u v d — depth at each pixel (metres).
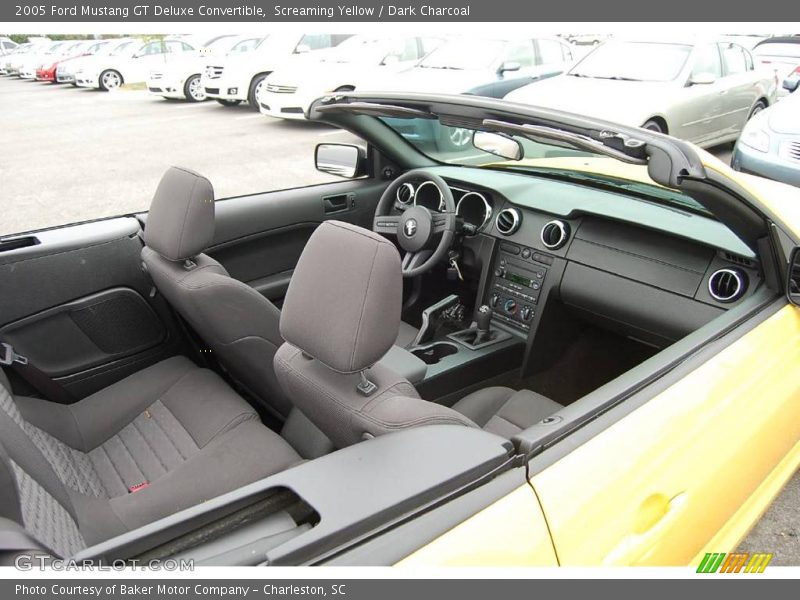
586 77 6.22
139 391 2.20
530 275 2.77
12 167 6.38
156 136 7.87
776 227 1.69
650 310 2.37
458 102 1.82
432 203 2.99
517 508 1.06
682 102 5.71
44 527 1.13
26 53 19.14
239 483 1.76
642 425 1.29
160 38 14.58
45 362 2.27
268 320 2.01
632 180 2.66
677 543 1.34
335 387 1.30
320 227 1.27
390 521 0.96
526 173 3.04
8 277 2.17
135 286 2.46
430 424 1.20
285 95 7.93
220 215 2.74
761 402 1.60
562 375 2.90
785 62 10.46
